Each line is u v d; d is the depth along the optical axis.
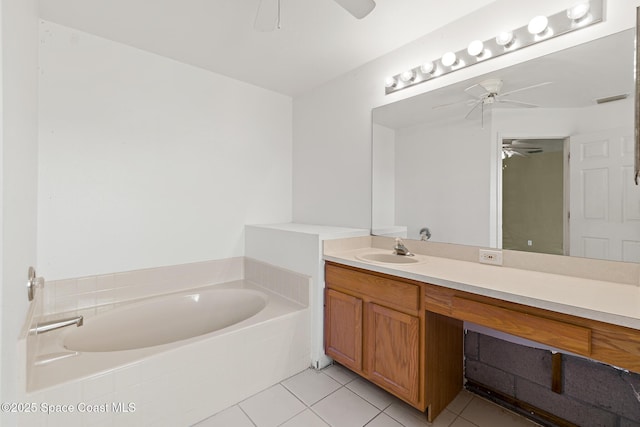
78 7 1.67
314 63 2.36
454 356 1.75
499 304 1.24
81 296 1.93
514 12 1.60
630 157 1.28
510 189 1.64
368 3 1.27
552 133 1.49
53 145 1.82
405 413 1.61
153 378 1.43
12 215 0.92
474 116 1.77
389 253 2.05
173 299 2.21
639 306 1.01
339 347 1.94
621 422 1.36
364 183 2.38
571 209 1.44
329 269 2.02
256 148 2.79
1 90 0.74
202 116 2.45
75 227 1.90
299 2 1.63
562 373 1.52
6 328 0.84
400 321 1.58
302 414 1.60
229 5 1.67
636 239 1.27
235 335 1.70
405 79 2.05
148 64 2.18
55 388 1.19
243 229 2.72
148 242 2.20
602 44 1.35
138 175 2.15
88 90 1.94
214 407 1.61
